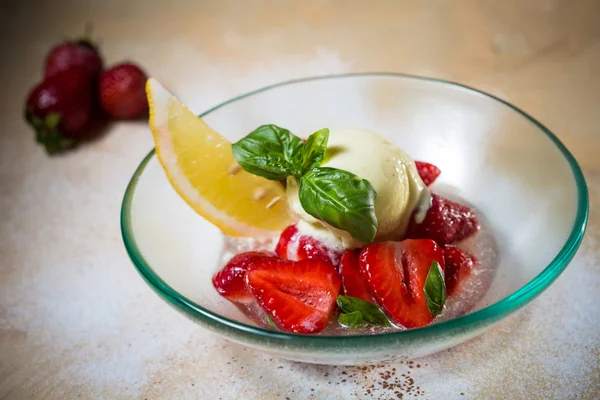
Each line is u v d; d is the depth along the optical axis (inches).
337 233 13.0
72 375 13.3
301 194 12.4
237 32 23.8
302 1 25.1
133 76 19.9
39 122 19.3
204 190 13.8
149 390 12.8
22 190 18.4
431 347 10.8
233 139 15.2
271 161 13.0
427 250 12.4
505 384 12.2
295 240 13.5
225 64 22.0
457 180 15.0
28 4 26.2
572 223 11.9
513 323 13.3
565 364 12.4
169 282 12.5
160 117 13.5
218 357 13.3
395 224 13.3
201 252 13.9
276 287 12.1
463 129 15.1
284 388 12.6
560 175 12.9
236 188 13.8
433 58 20.8
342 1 24.7
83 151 19.7
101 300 14.9
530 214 13.4
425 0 23.8
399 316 11.9
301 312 11.9
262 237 14.1
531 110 18.1
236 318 12.4
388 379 12.5
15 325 14.5
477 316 10.6
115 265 15.7
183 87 21.1
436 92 15.2
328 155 13.3
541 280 11.0
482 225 14.0
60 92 19.3
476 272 13.0
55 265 15.9
